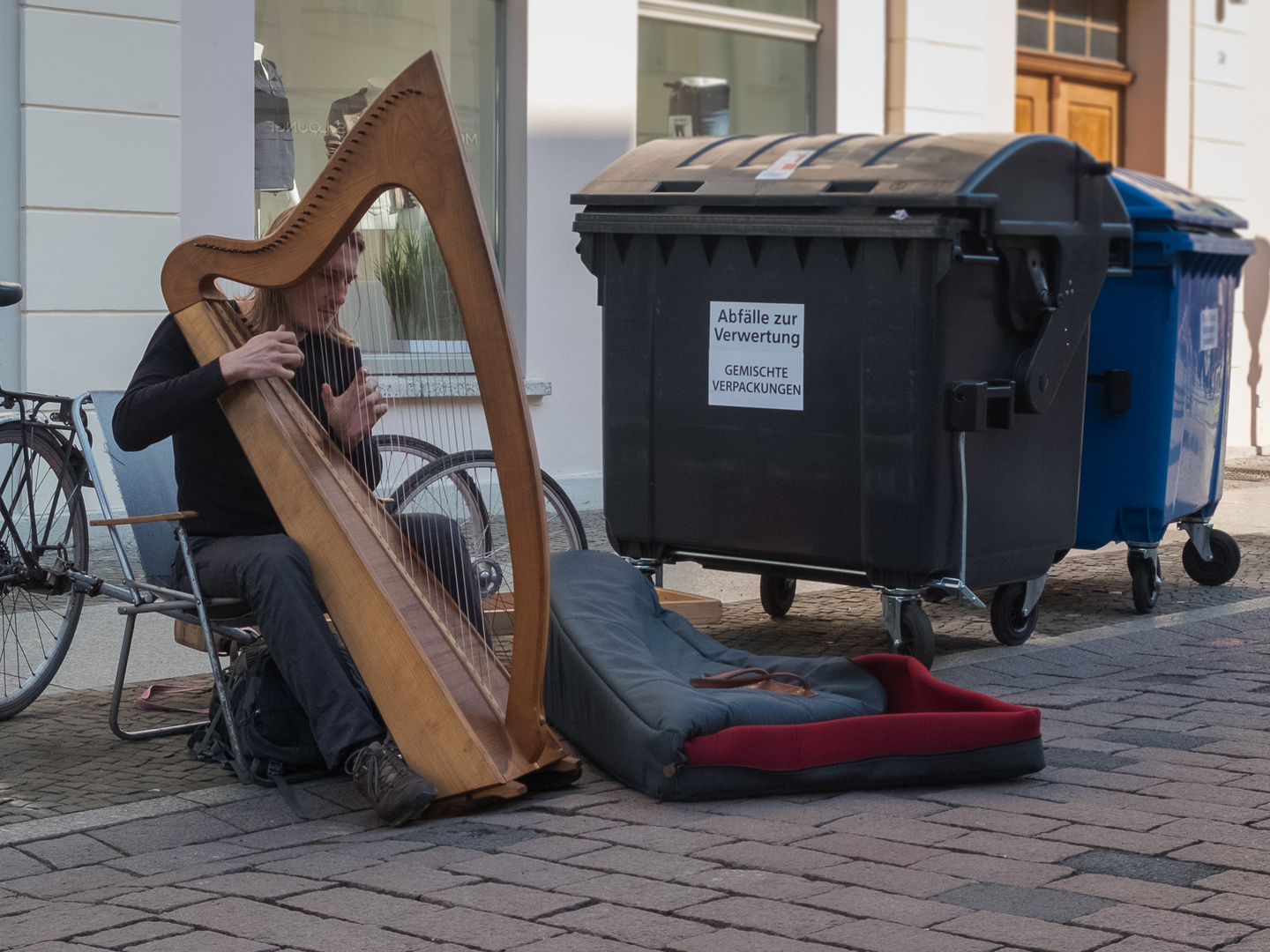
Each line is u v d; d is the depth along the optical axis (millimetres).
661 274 5297
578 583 4398
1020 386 4980
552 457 9688
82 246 7527
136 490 4289
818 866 3088
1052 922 2752
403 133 3387
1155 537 6059
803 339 4984
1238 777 3729
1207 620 5902
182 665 5195
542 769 3656
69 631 4621
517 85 9523
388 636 3629
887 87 11508
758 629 5832
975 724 3641
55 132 7410
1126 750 3996
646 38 10469
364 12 9023
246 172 8273
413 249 4625
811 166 5004
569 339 9750
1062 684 4816
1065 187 5027
